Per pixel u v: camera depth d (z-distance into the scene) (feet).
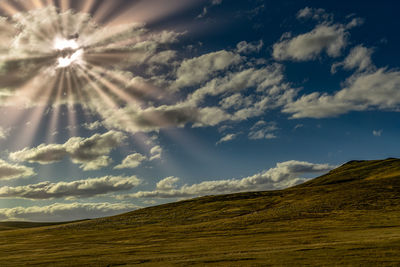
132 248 213.05
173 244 218.79
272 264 127.44
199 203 509.76
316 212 311.06
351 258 125.59
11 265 177.06
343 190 423.23
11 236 362.74
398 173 555.69
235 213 386.52
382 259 120.78
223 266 130.93
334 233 201.98
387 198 339.98
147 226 355.56
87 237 304.50
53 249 240.12
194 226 307.58
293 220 284.41
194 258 153.99
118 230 342.23
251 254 149.69
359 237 174.50
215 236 242.99
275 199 457.27
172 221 378.73
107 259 173.47
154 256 172.55
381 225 226.17
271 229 249.96
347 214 286.66
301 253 141.28
